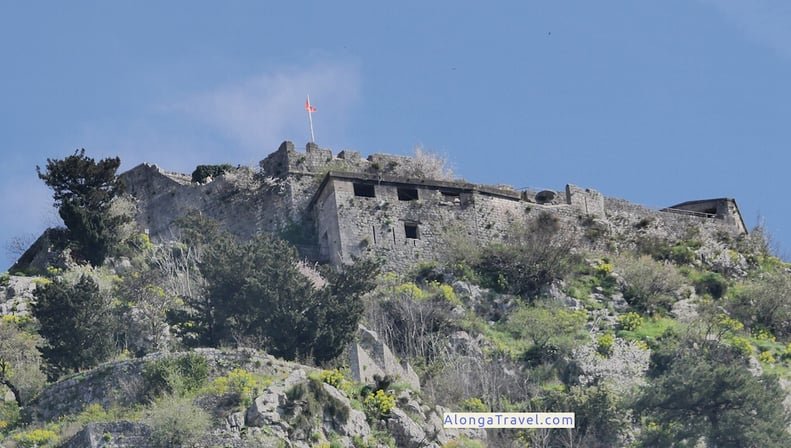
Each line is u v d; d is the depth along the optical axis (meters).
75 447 189.62
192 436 188.25
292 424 193.25
